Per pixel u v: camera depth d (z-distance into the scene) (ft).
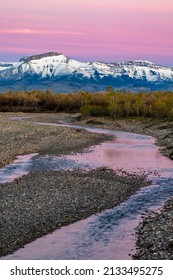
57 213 122.11
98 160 214.48
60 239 102.83
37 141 271.49
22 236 104.17
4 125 352.49
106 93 606.96
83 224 114.42
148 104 518.78
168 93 605.31
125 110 473.67
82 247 97.19
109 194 146.00
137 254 91.61
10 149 240.32
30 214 119.85
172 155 228.84
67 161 210.79
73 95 633.20
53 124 417.49
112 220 117.80
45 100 644.69
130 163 207.21
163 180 170.19
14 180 163.32
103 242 100.37
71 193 143.95
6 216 117.39
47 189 148.05
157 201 138.21
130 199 141.38
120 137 315.37
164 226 106.73
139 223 114.52
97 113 484.74
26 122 424.46
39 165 199.31
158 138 310.24
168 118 425.69
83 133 323.37
